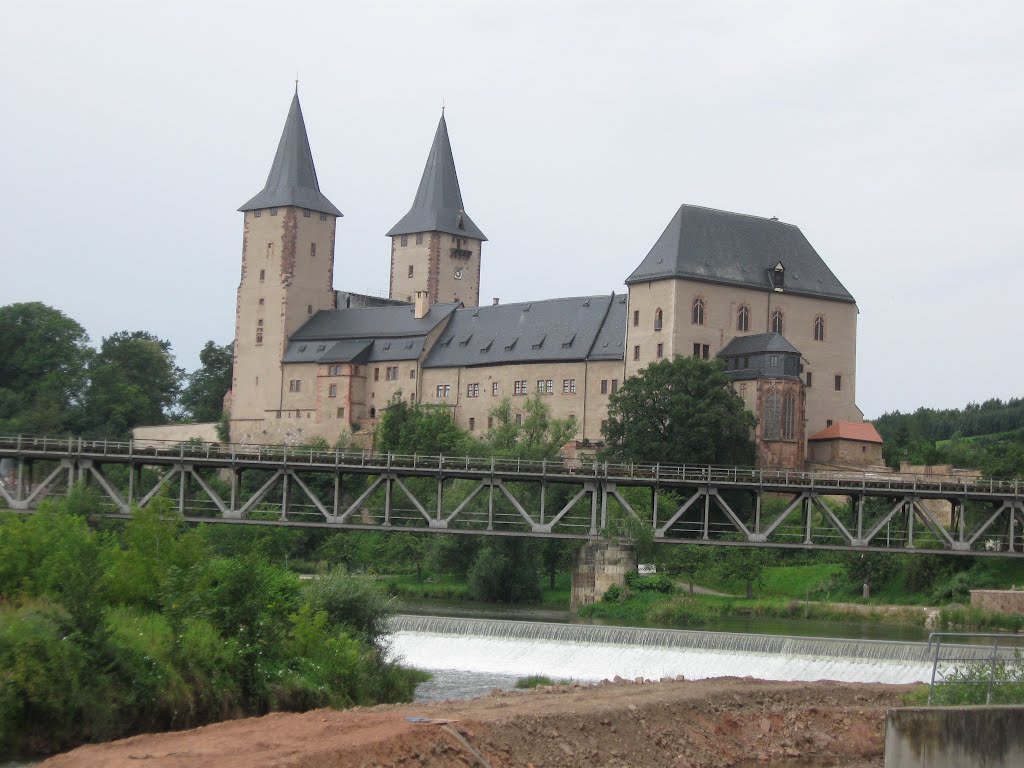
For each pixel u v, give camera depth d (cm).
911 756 4903
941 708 4928
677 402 16488
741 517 14850
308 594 7769
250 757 4878
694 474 12331
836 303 19088
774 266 18850
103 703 5847
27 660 5722
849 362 19112
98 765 4916
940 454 18625
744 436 16938
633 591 11788
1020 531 12725
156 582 6838
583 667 8881
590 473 12231
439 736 5288
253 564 6750
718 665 8569
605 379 19088
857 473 14425
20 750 5600
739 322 18475
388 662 8231
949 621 10856
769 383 17550
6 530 6975
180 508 11638
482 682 8212
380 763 4978
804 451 17862
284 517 11588
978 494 11825
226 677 6316
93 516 11181
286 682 6512
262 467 11781
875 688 6969
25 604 6244
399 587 14300
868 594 12788
